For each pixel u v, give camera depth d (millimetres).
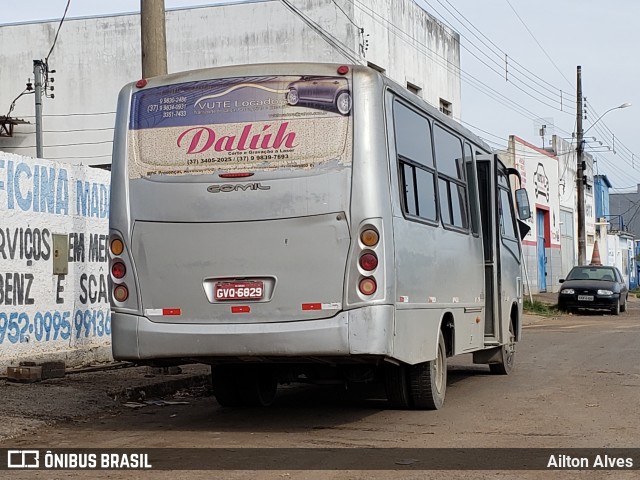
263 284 8312
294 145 8312
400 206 8695
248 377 10055
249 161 8367
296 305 8242
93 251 13633
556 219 47688
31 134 34906
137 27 33594
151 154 8641
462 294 11070
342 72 8344
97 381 11281
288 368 9680
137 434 8594
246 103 8453
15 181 11852
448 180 10703
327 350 8141
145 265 8594
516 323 14234
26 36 34500
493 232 12633
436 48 36469
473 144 12258
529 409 10094
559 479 6711
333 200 8203
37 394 10102
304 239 8227
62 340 12805
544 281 45156
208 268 8414
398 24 32938
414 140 9391
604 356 16266
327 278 8195
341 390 12086
